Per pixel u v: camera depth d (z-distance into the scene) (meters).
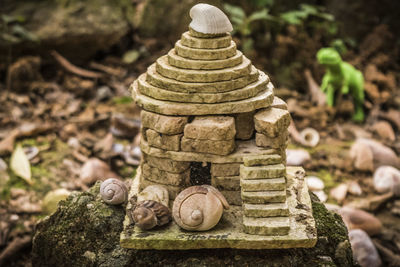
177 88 0.45
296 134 0.79
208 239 0.44
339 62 0.80
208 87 0.44
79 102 0.84
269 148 0.46
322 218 0.50
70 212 0.50
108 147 0.74
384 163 0.74
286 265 0.45
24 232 0.62
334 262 0.48
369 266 0.59
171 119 0.45
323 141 0.79
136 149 0.74
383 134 0.81
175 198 0.46
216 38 0.45
